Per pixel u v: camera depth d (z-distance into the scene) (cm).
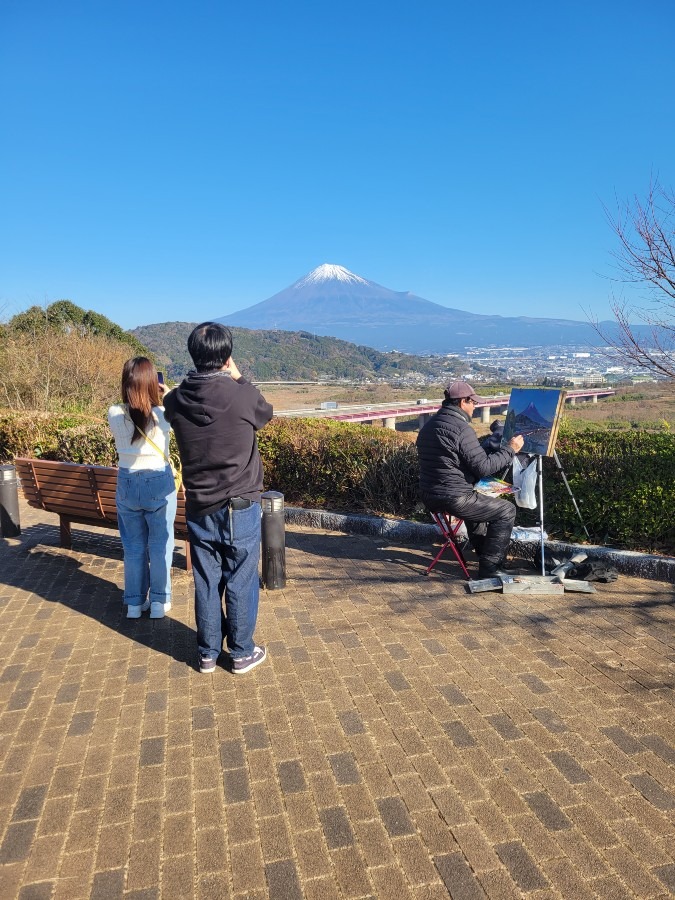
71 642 399
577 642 390
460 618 426
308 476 711
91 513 554
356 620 426
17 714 319
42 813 250
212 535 345
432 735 298
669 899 208
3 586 498
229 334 348
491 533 479
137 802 256
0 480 625
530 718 311
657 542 517
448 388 480
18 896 210
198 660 374
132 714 319
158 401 418
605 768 274
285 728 305
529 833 237
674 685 339
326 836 237
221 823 244
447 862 224
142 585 436
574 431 625
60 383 1622
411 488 639
